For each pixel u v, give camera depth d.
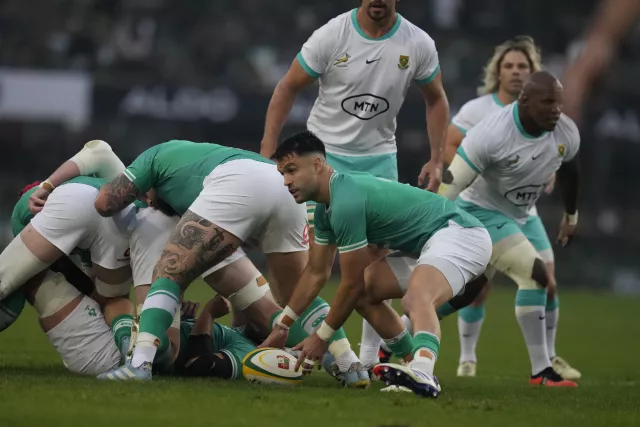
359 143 26.41
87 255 21.94
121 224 21.14
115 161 22.50
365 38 25.59
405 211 19.69
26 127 70.69
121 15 75.44
